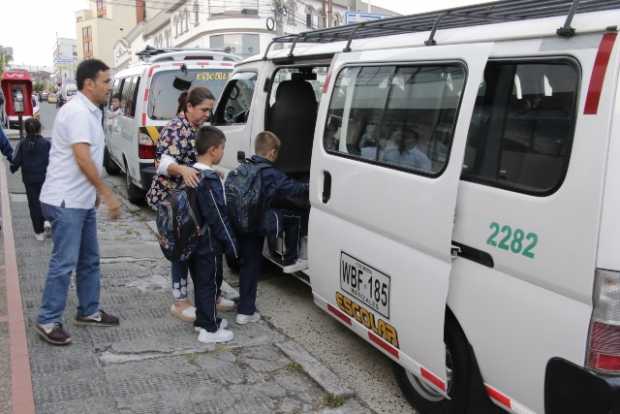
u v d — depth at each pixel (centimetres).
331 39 481
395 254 326
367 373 398
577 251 225
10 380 367
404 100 330
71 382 366
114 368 387
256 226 434
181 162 441
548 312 239
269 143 442
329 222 397
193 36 4400
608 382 219
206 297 424
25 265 599
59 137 392
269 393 363
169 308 497
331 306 406
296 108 546
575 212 226
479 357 279
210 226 410
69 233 403
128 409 338
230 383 374
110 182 1157
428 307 299
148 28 5934
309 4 4178
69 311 480
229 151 589
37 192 676
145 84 818
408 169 317
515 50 264
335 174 386
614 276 216
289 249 482
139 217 854
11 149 669
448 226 283
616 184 216
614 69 219
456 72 294
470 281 278
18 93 1667
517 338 254
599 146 219
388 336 339
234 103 595
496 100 273
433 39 314
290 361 406
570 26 238
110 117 1122
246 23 3953
